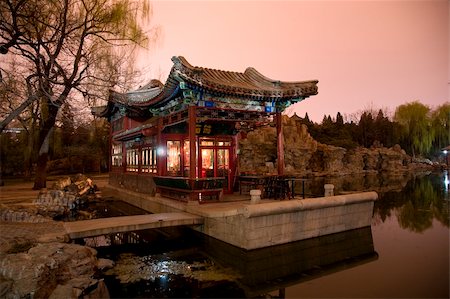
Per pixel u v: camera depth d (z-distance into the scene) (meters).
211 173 16.97
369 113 66.88
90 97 18.50
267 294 7.96
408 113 61.12
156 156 17.97
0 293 6.64
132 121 22.31
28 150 30.64
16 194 21.34
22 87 16.84
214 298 7.67
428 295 7.62
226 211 11.16
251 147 40.09
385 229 14.45
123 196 22.05
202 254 11.07
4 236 10.17
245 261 10.20
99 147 41.62
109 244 12.24
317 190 27.75
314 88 16.08
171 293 7.82
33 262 7.76
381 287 8.20
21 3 13.91
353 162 51.28
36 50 15.57
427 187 30.28
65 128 35.09
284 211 10.87
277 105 16.34
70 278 7.81
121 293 7.77
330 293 7.96
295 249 11.20
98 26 19.25
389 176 44.41
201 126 16.53
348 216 12.84
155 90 21.41
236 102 15.17
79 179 24.44
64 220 16.09
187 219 12.07
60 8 17.52
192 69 12.84
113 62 19.41
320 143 51.16
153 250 11.51
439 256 10.59
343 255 10.91
